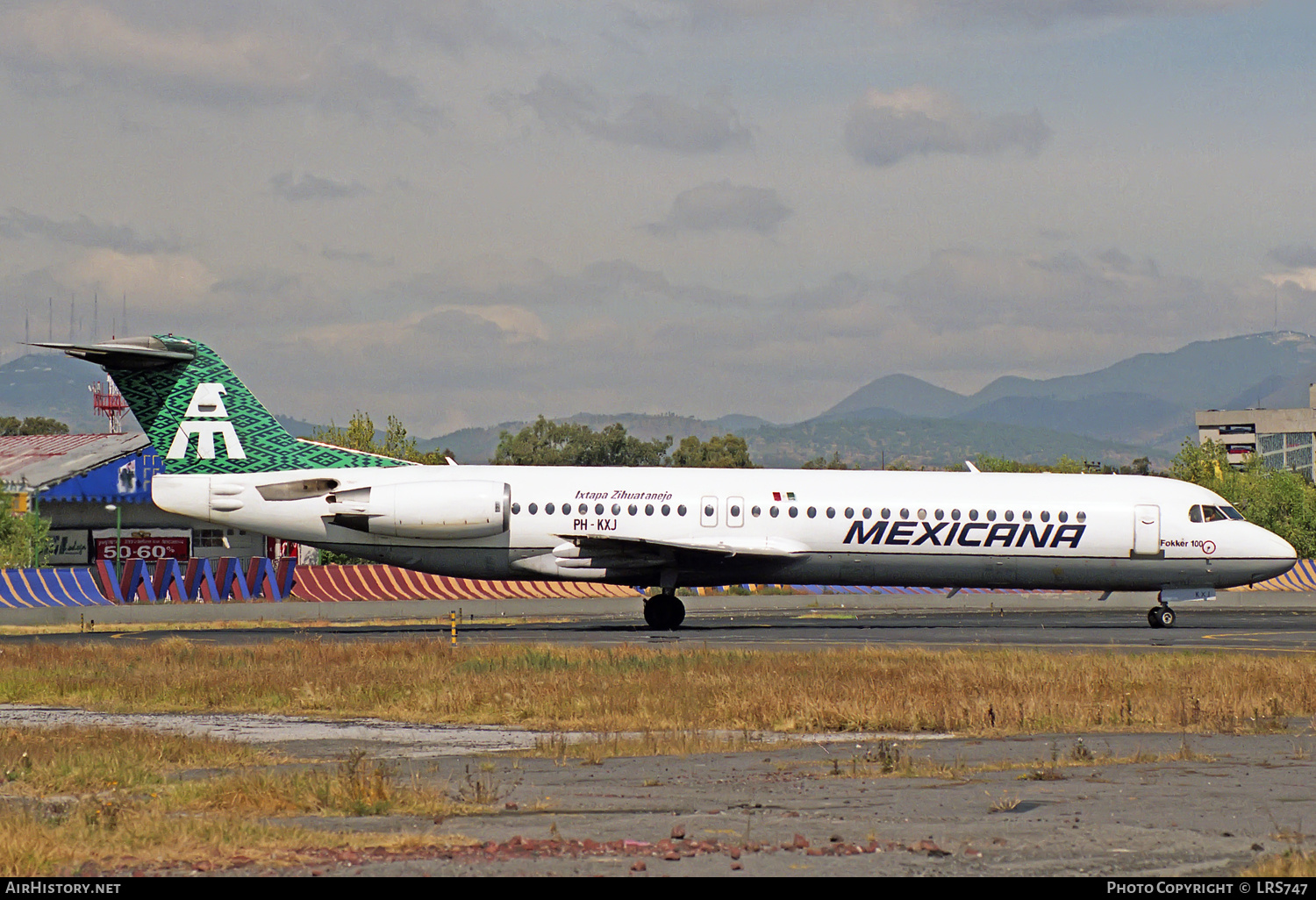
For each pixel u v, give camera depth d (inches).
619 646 4749.0
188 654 4505.4
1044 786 2053.4
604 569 5885.8
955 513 5925.2
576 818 1809.8
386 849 1585.9
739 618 7130.9
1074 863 1517.0
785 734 2822.3
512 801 1956.2
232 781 2057.1
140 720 3149.6
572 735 2842.0
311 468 5959.6
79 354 5792.3
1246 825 1724.9
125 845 1609.3
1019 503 5949.8
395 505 5797.2
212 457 5944.9
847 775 2188.7
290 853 1565.0
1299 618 7022.6
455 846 1599.4
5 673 4005.9
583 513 5910.4
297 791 1980.8
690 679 3634.4
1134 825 1727.4
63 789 2123.5
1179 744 2564.0
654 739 2628.0
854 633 5689.0
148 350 5802.2
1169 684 3469.5
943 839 1649.9
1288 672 3740.2
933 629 5989.2
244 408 5974.4
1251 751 2445.9
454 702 3282.5
